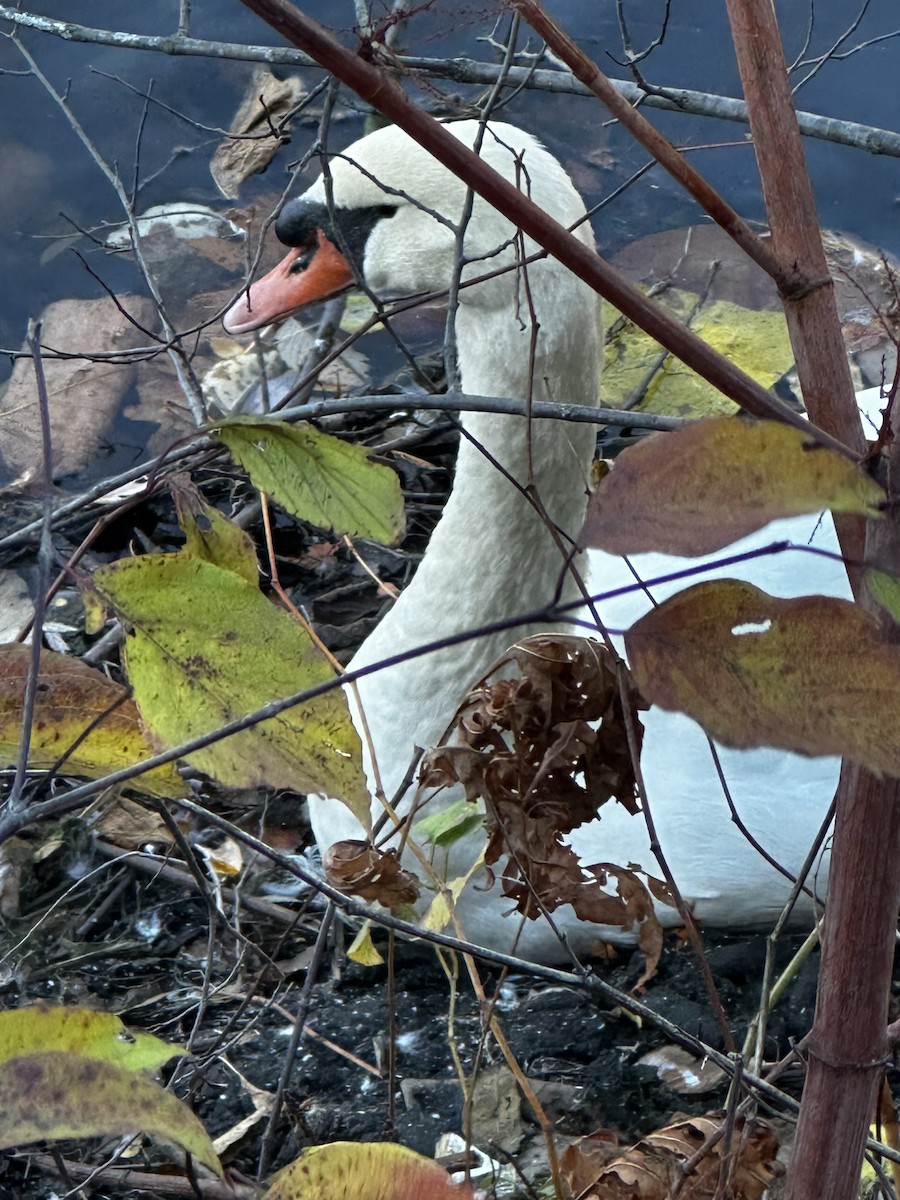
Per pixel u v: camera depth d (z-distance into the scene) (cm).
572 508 210
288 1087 193
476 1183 175
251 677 83
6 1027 73
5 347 370
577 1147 127
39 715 91
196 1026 175
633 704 114
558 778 119
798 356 83
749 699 65
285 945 220
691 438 62
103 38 243
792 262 81
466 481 209
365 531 90
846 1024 89
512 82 230
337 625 291
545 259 195
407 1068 196
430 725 213
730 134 416
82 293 382
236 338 367
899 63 420
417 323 363
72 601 302
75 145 414
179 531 315
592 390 206
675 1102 187
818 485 61
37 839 229
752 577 214
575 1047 197
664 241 395
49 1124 71
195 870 153
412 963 214
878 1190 145
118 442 344
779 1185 156
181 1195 167
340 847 131
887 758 63
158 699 84
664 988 203
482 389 204
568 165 411
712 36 429
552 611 65
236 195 404
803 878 137
